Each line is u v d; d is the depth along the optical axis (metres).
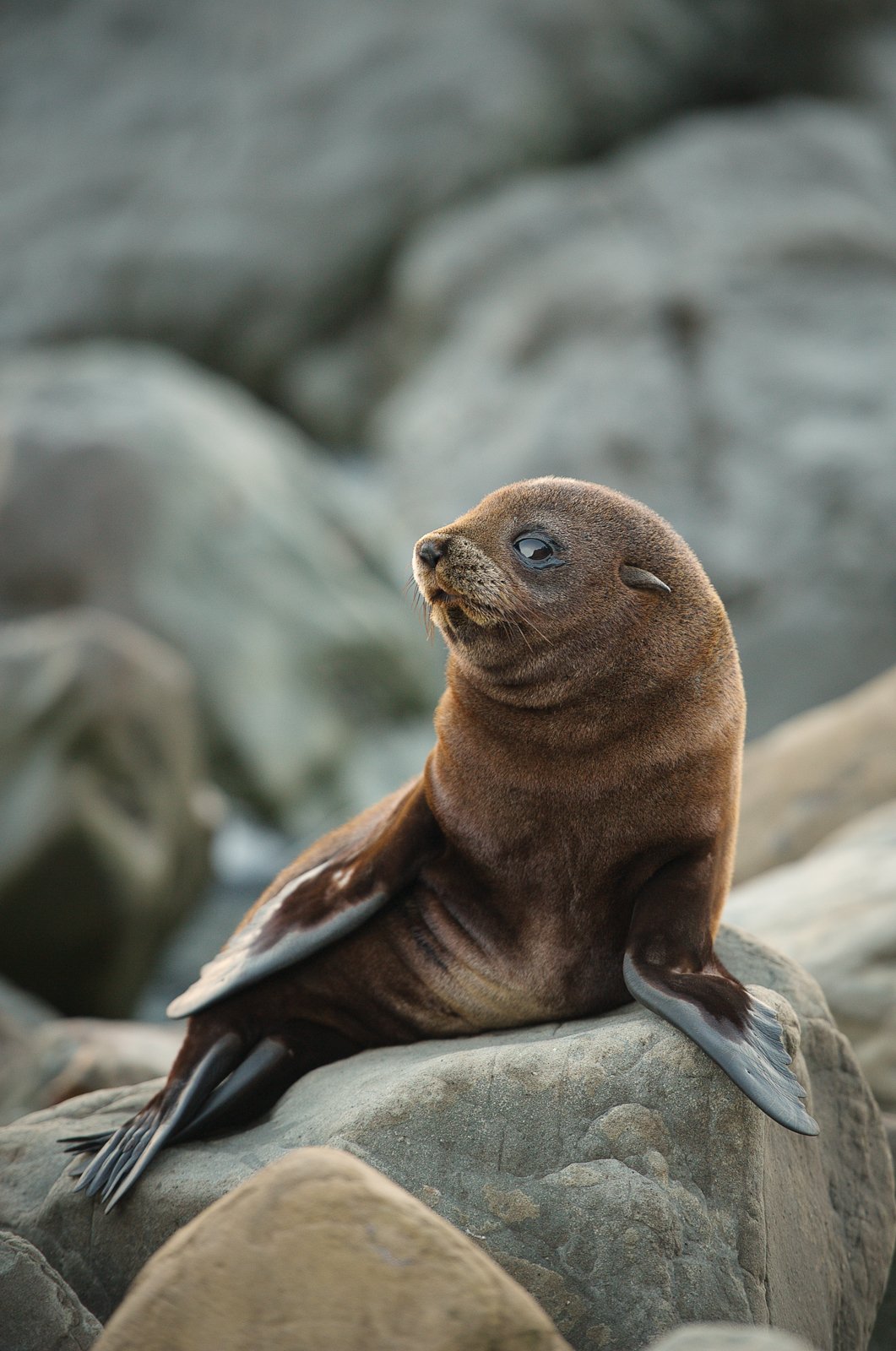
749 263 80.62
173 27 103.94
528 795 21.58
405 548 78.50
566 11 95.88
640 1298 18.70
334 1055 23.00
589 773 21.41
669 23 97.75
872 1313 22.34
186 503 71.12
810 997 23.27
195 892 60.47
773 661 70.31
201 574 70.31
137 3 105.38
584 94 95.88
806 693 69.81
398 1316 14.54
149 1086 24.98
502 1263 19.00
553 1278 18.91
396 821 22.97
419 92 95.25
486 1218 19.20
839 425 74.25
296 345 94.88
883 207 86.00
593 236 85.12
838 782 40.25
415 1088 19.94
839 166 86.94
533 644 21.42
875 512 71.62
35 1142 23.25
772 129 90.12
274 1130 21.09
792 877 33.44
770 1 98.81
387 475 85.56
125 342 95.56
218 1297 14.93
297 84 97.88
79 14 106.50
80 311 95.50
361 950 22.56
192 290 94.69
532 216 87.94
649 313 79.12
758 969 23.52
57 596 68.94
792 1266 20.05
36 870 52.34
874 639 70.00
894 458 72.69
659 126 98.38
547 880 21.61
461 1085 19.86
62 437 71.38
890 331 77.62
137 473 70.62
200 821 59.50
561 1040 20.25
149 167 98.44
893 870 32.00
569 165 96.62
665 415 75.62
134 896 54.00
